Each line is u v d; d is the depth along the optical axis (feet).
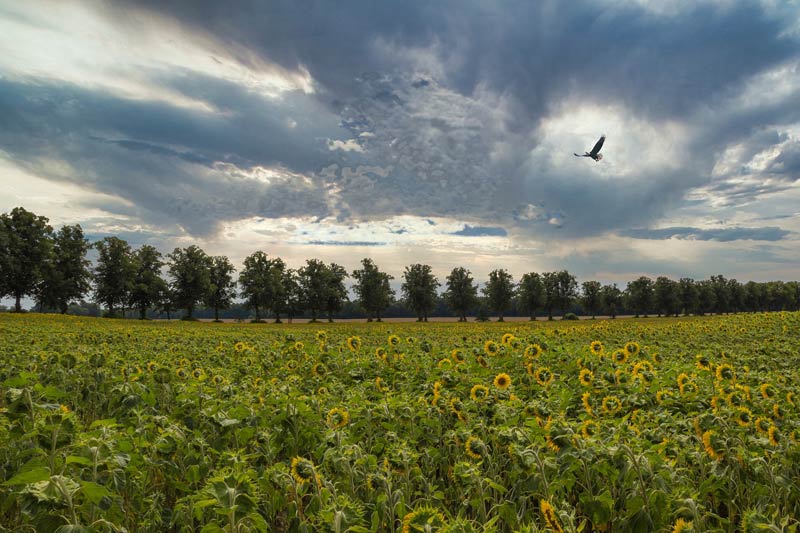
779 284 629.92
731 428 16.78
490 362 32.24
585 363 30.07
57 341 64.44
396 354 36.50
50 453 13.39
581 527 10.64
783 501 13.60
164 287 359.66
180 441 16.57
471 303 463.01
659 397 23.35
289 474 13.28
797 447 14.61
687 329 85.25
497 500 15.17
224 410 20.36
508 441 14.42
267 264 411.34
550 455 13.75
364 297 437.17
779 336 71.92
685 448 15.87
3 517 14.60
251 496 10.95
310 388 27.43
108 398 25.27
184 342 69.05
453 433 17.72
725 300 606.96
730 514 13.97
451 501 16.28
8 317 196.65
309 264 426.51
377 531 13.10
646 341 67.00
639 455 12.79
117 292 341.82
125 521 13.88
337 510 11.35
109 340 73.00
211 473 15.01
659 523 11.78
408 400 21.93
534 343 36.04
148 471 15.38
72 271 318.65
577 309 604.90
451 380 26.32
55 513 9.82
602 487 14.25
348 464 13.96
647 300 542.16
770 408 20.16
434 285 463.42
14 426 15.69
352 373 31.76
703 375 28.55
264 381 29.58
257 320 392.88
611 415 20.71
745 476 14.79
